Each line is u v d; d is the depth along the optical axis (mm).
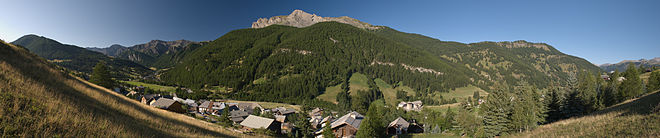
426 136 66188
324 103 183750
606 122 25562
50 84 22203
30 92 15609
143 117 23297
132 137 14648
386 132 76250
